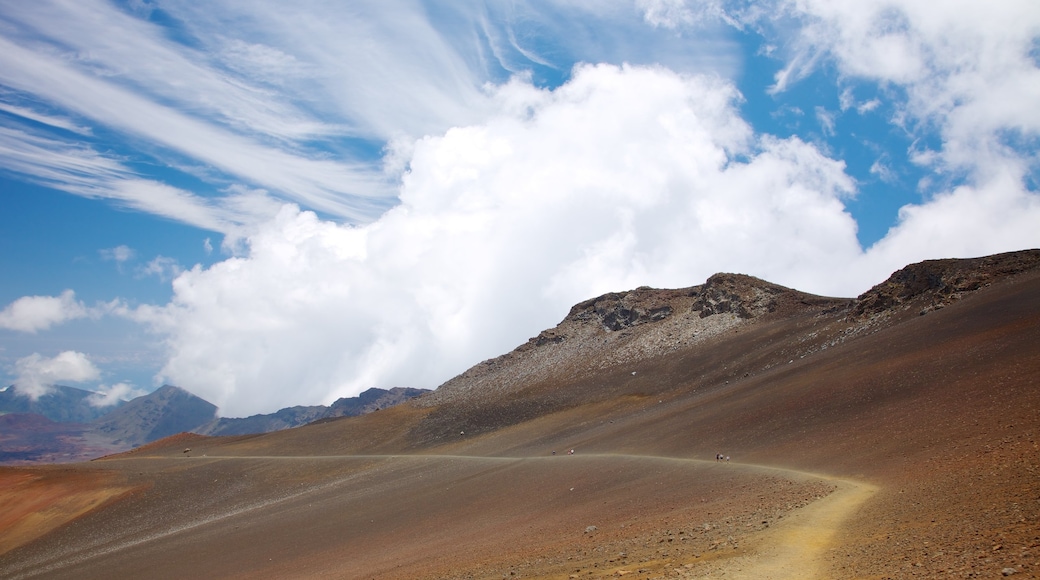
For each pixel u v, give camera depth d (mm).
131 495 115812
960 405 48000
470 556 43156
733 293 183500
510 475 84812
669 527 36969
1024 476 27047
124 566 73875
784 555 24984
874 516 28906
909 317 98375
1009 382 47844
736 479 49875
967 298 90125
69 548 92938
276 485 123625
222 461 150375
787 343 129000
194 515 105000
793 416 67250
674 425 87875
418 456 140125
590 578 27078
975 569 18141
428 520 67250
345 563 54250
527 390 186500
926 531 23938
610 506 51625
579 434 118688
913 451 41750
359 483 113000
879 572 20531
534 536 46094
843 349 93688
